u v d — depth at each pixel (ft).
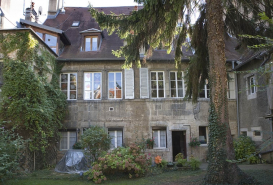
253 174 28.99
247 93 44.65
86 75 48.34
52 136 39.73
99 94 47.73
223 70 27.20
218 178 25.12
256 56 37.06
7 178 26.50
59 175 33.76
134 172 32.01
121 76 48.34
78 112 46.70
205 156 46.21
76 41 53.83
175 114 47.06
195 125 46.96
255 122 42.09
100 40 51.49
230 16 30.78
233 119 47.65
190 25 31.81
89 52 50.08
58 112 43.32
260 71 20.47
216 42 27.45
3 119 35.63
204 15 31.42
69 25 59.93
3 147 23.90
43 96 37.76
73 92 47.75
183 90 48.52
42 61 40.27
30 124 36.11
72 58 47.21
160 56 49.06
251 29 30.40
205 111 47.47
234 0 29.40
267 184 24.49
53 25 60.18
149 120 46.75
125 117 46.68
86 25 59.31
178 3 25.62
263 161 38.37
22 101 35.45
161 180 29.91
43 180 30.71
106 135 36.42
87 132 37.14
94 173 29.63
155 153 45.47
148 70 48.32
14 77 36.27
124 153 32.76
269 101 37.50
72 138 46.68
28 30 38.34
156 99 47.29
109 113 46.73
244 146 40.65
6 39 38.22
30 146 36.09
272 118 36.96
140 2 27.27
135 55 31.65
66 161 36.83
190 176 31.40
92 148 35.14
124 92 47.44
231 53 50.03
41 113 36.14
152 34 30.04
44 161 40.11
